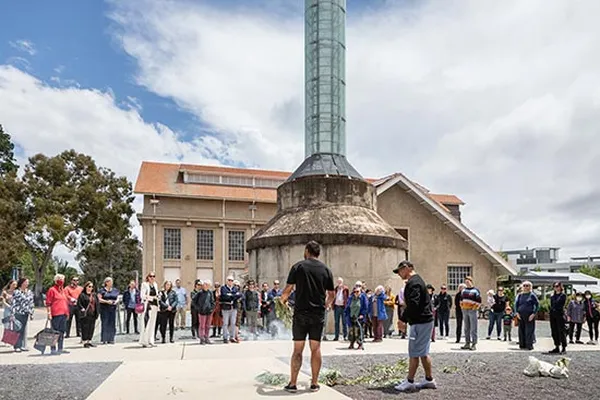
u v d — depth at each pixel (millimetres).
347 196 22484
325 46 24734
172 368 9711
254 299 17328
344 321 16703
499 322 18078
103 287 16094
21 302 14039
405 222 31672
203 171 42344
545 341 17562
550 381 9328
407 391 8219
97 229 49000
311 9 25203
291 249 20594
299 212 22156
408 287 8453
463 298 14891
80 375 9781
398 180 31406
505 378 9586
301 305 7359
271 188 43844
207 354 12641
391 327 18516
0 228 44781
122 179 51938
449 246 32125
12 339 13828
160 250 39125
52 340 12773
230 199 40719
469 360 12109
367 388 8492
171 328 16000
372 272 20594
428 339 8414
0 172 58312
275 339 17094
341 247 20328
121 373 9125
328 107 24406
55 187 48281
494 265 32625
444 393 8117
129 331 19953
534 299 14945
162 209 39781
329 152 24188
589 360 12508
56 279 13523
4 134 58906
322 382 8680
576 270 101125
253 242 22266
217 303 17844
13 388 8516
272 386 7887
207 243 40188
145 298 14945
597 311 17453
